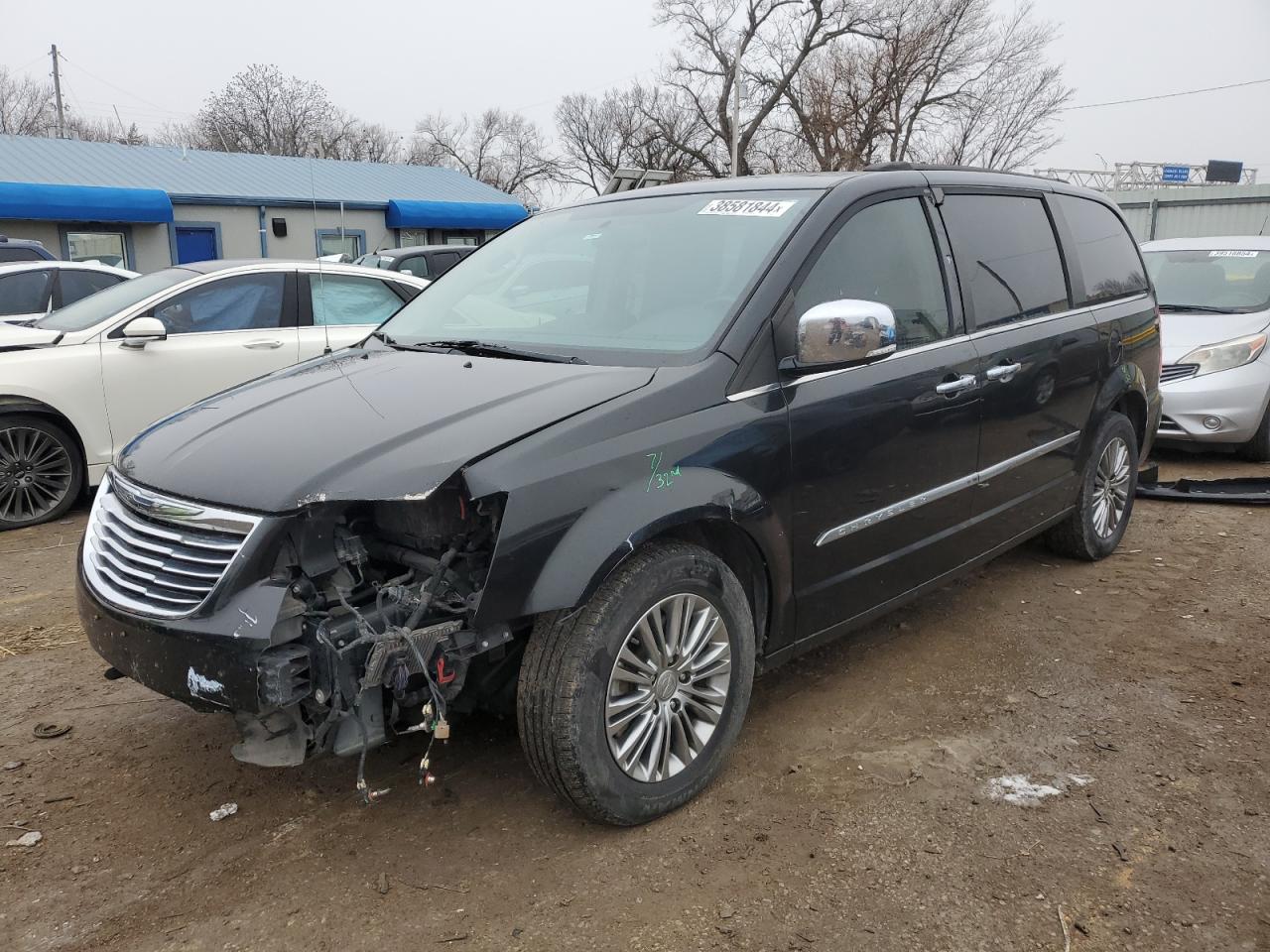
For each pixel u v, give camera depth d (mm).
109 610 2607
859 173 3740
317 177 27125
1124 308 5090
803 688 3797
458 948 2363
